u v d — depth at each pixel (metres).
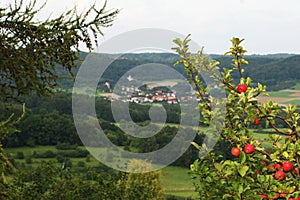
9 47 3.22
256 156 4.33
